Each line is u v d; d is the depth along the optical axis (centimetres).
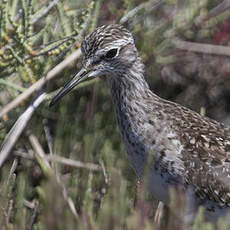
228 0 1402
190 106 1492
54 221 817
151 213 1048
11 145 1059
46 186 834
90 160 1210
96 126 1297
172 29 1348
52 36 1270
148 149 977
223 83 1512
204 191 984
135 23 1297
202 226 849
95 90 1329
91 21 1190
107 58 1005
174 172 968
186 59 1486
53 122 1313
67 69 1236
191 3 1331
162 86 1484
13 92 1166
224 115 1515
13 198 1056
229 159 985
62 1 1193
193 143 979
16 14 1261
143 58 1328
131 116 1007
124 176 1211
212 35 1479
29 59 1130
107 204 843
